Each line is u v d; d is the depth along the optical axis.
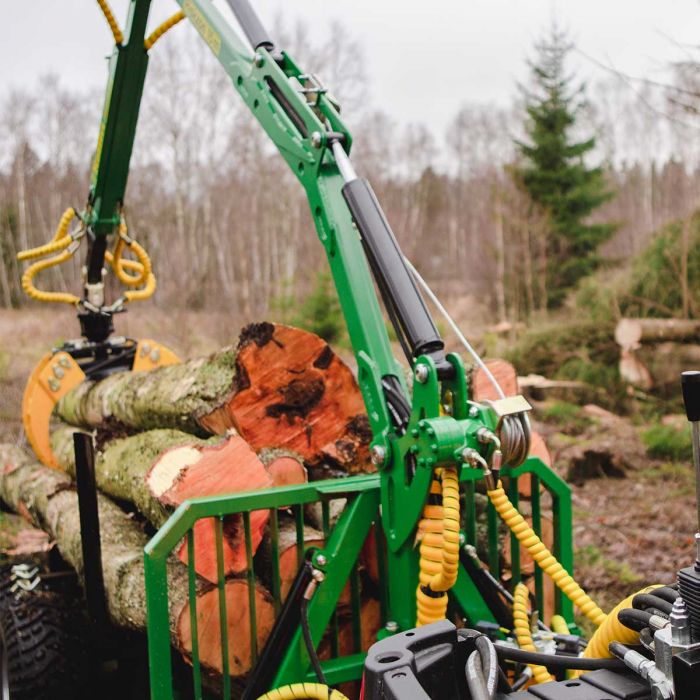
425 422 2.36
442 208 43.59
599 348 11.20
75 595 3.85
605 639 1.80
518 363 11.72
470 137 47.81
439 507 2.43
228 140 34.69
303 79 3.19
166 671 2.54
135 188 33.22
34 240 33.44
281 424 3.34
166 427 3.81
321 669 2.59
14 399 11.99
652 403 10.07
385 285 2.62
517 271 18.23
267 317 16.33
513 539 3.13
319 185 2.95
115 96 4.61
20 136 37.53
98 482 3.99
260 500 2.66
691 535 5.86
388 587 2.83
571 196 17.52
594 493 7.11
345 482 2.83
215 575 2.77
